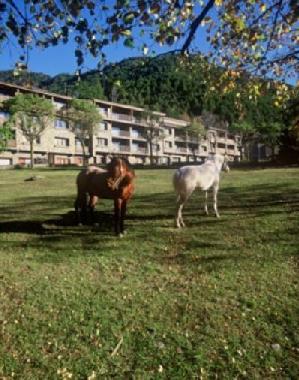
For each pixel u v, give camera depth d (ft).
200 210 52.19
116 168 41.11
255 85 37.78
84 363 20.92
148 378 19.76
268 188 68.18
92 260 35.01
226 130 355.56
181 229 43.45
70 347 22.26
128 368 20.54
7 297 28.04
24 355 21.62
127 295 28.07
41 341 22.81
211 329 23.79
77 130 257.55
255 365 20.67
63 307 26.40
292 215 46.37
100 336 23.24
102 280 30.76
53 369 20.47
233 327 23.99
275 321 24.52
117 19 19.88
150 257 35.63
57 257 35.91
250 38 24.26
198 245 38.06
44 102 217.56
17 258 35.88
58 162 269.64
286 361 20.94
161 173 115.24
